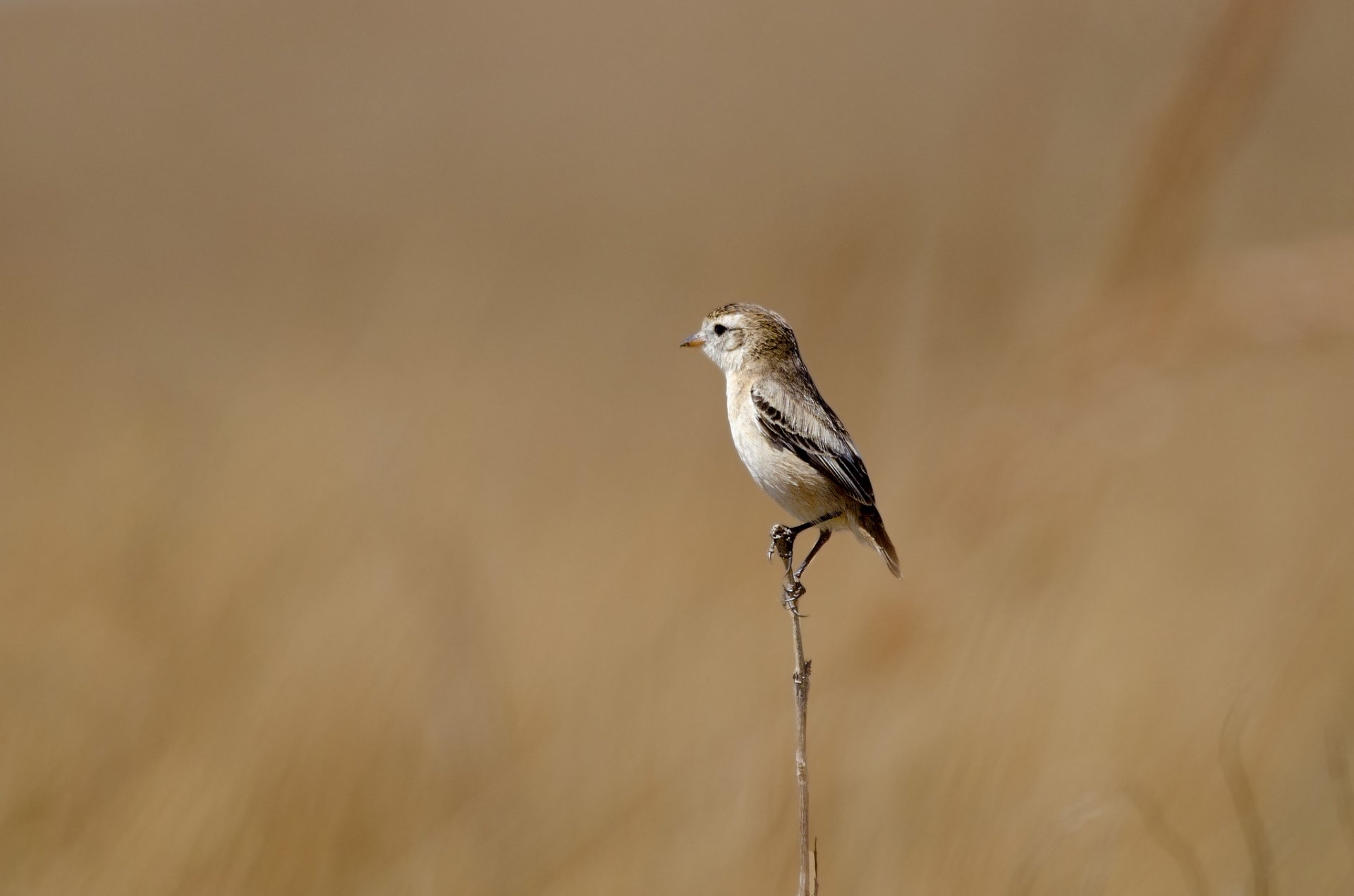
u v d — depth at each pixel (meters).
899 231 15.33
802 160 38.69
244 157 53.34
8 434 16.52
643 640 11.60
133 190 49.59
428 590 10.95
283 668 10.44
